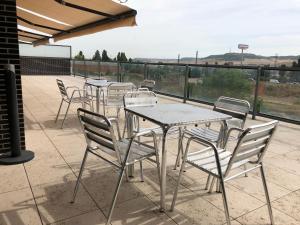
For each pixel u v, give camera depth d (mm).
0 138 3398
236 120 3070
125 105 3154
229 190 2725
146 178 2924
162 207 2309
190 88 7766
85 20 6344
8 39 3250
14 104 3145
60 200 2438
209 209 2387
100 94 5797
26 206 2330
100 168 3125
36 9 6008
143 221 2186
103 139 2217
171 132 3150
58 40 9922
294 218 2291
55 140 4117
